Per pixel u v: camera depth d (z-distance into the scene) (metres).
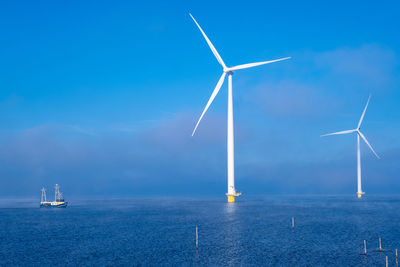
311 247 76.94
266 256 68.19
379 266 60.25
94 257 70.12
